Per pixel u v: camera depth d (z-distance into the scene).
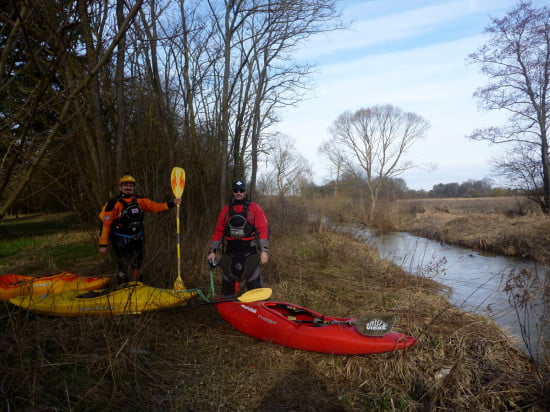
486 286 7.41
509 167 17.67
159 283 5.47
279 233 11.92
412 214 24.28
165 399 3.06
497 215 17.61
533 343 4.54
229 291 4.61
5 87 2.29
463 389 3.35
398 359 3.69
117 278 5.04
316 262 8.70
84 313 4.07
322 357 3.84
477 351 4.20
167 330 4.23
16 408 2.53
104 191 5.97
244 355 3.86
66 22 2.17
